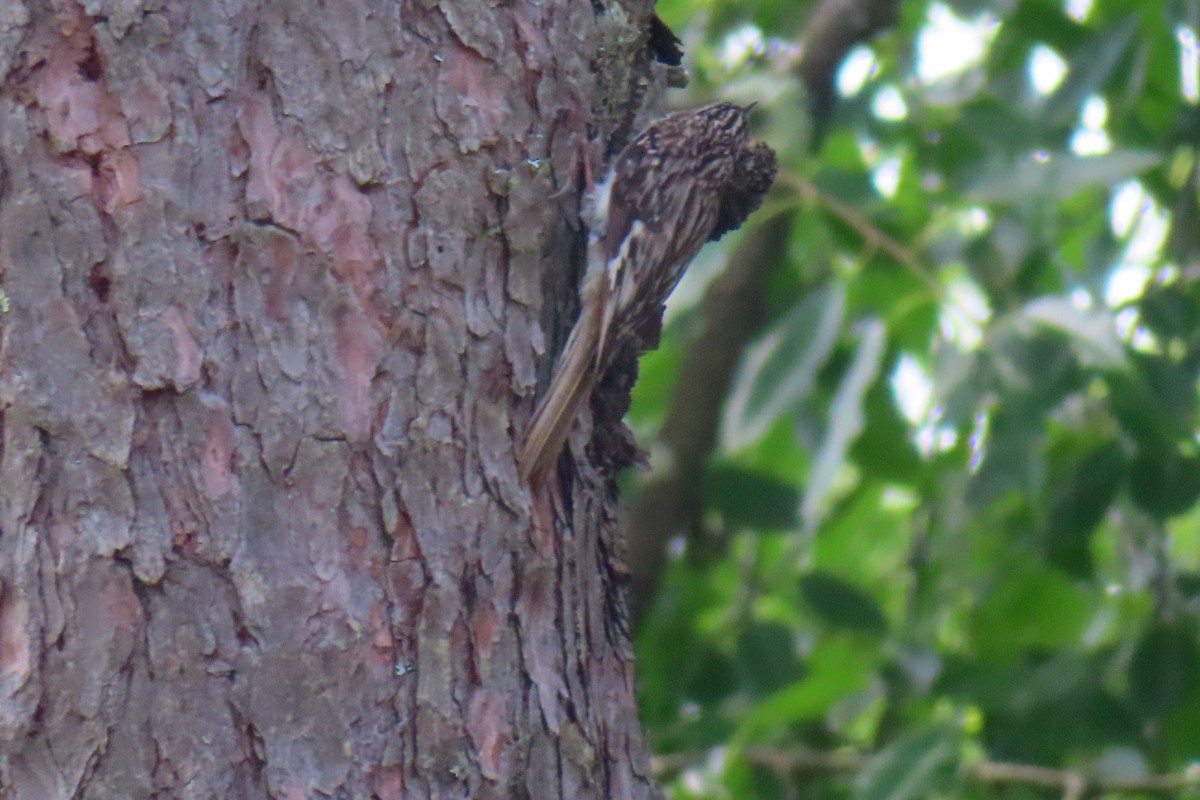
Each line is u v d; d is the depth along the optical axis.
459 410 5.05
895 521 11.85
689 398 10.78
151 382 4.58
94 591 4.47
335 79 4.95
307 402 4.77
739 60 11.23
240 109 4.80
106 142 4.64
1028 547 9.66
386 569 4.82
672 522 10.69
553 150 5.53
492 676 4.97
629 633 5.73
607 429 5.99
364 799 4.67
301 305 4.81
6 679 4.40
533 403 5.30
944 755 8.03
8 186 4.56
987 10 9.50
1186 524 12.45
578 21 5.73
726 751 8.94
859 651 9.64
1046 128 8.77
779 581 9.93
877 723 9.98
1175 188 9.97
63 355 4.54
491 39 5.30
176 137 4.71
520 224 5.30
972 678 9.12
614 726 5.48
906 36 10.83
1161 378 8.34
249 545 4.63
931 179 9.62
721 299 10.77
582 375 5.36
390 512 4.86
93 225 4.61
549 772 5.07
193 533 4.57
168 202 4.68
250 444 4.68
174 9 4.75
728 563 11.12
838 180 8.68
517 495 5.13
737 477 9.09
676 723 9.38
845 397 7.95
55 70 4.64
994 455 8.03
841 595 9.37
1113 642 9.59
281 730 4.59
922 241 9.20
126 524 4.52
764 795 9.41
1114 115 9.17
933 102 10.53
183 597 4.54
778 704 8.85
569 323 5.68
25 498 4.47
